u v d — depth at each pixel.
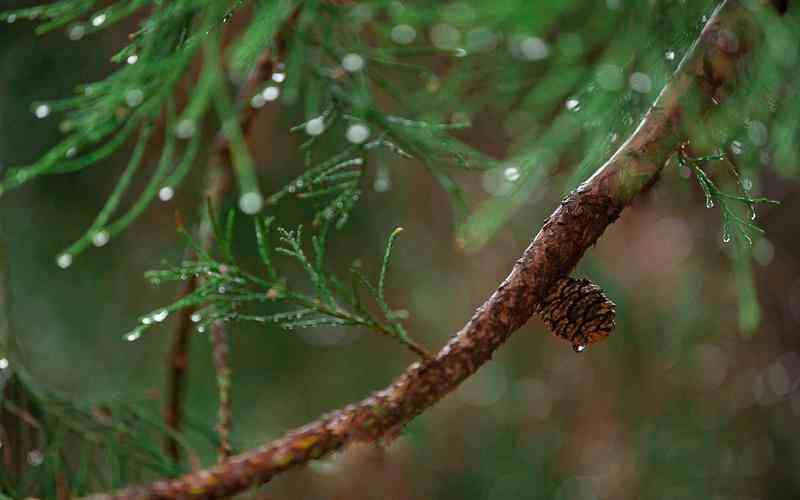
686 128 0.68
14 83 1.28
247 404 1.67
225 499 0.66
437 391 0.65
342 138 1.22
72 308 1.48
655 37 0.80
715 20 0.71
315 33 0.86
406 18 0.90
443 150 0.85
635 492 1.61
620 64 0.85
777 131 0.78
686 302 1.57
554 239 0.65
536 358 1.80
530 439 1.77
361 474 1.73
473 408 1.85
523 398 1.80
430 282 1.71
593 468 1.68
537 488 1.73
